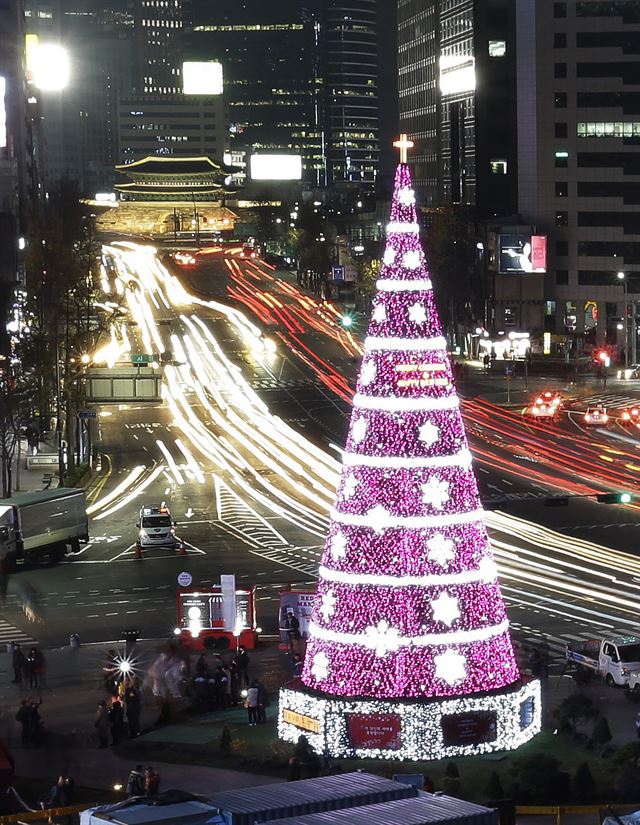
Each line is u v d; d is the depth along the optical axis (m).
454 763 58.44
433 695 59.53
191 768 61.06
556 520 126.06
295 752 58.25
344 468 60.44
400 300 59.88
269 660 82.56
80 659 84.25
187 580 86.50
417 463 59.28
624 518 126.94
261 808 38.94
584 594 98.62
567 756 59.94
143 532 115.31
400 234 60.12
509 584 101.69
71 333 194.25
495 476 146.75
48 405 178.75
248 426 186.25
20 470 160.25
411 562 59.34
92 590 102.75
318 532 123.00
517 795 53.53
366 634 59.53
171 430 184.25
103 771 61.69
